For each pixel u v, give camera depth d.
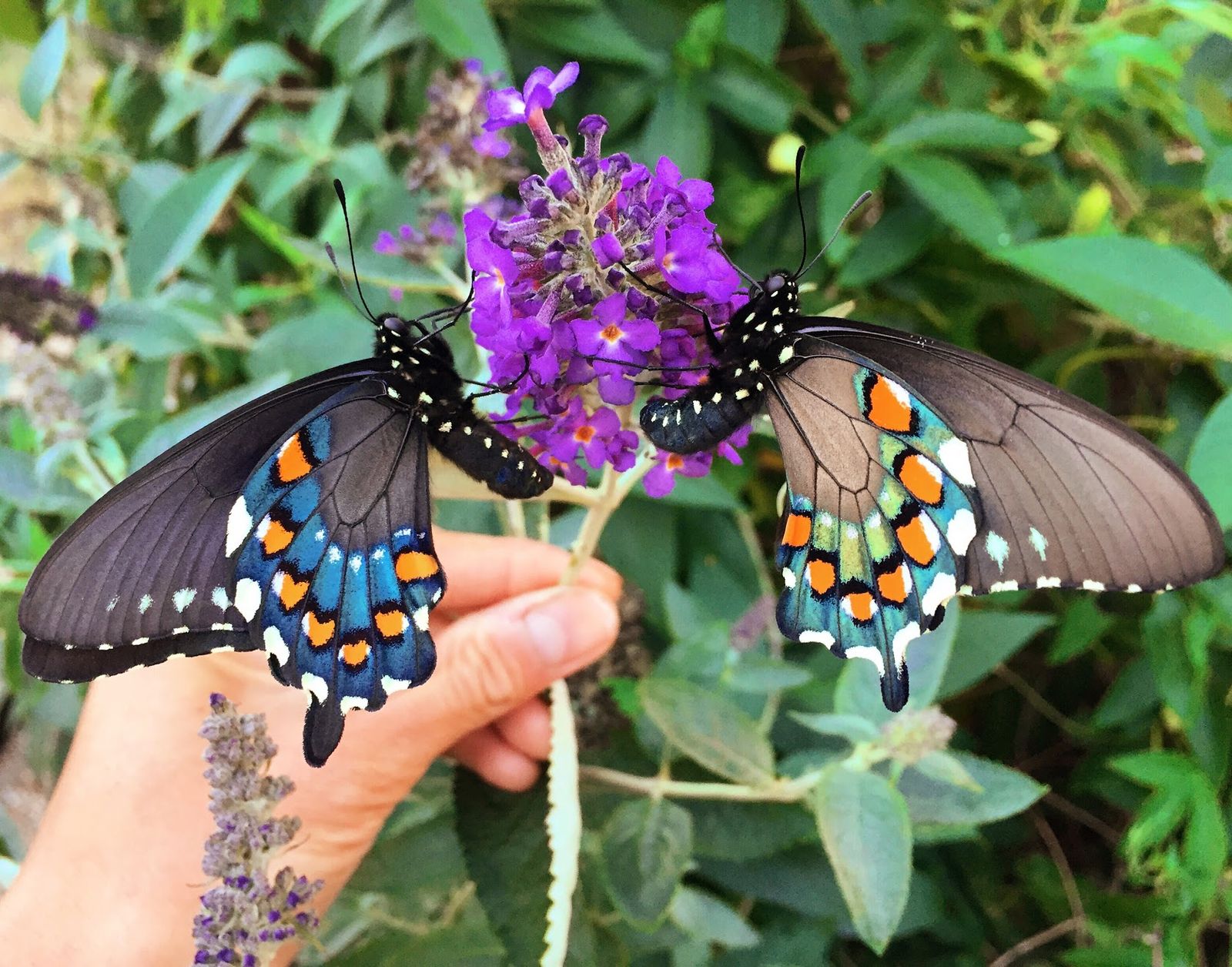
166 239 0.19
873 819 0.14
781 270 0.12
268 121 0.20
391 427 0.12
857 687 0.16
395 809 0.17
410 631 0.12
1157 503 0.11
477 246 0.11
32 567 0.18
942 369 0.12
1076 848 0.21
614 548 0.19
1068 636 0.18
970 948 0.19
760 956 0.17
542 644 0.14
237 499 0.12
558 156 0.11
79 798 0.15
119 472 0.17
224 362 0.22
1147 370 0.20
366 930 0.18
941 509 0.12
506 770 0.16
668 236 0.11
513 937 0.15
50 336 0.18
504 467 0.12
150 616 0.11
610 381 0.11
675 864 0.15
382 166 0.19
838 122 0.20
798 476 0.13
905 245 0.18
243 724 0.12
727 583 0.20
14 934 0.14
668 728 0.15
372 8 0.19
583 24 0.18
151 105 0.23
